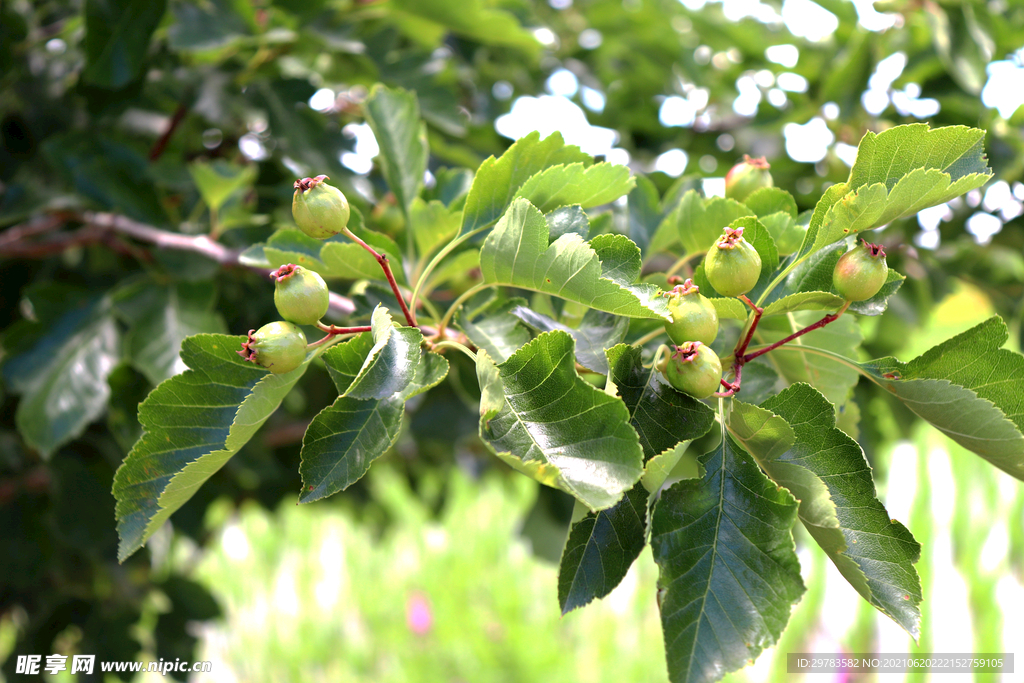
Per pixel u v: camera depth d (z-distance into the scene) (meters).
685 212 0.40
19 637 0.85
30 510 0.79
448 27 0.71
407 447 1.09
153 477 0.36
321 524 1.98
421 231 0.43
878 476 0.78
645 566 1.56
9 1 0.62
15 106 0.72
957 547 1.39
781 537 0.34
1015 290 0.70
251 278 0.67
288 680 1.47
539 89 0.91
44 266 0.76
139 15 0.57
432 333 0.40
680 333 0.35
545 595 1.58
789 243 0.38
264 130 0.75
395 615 1.58
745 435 0.35
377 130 0.48
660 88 0.94
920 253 0.69
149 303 0.56
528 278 0.36
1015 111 0.62
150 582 0.94
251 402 0.35
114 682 0.85
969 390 0.35
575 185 0.38
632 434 0.33
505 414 0.34
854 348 0.41
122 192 0.61
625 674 1.34
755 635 0.33
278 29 0.65
